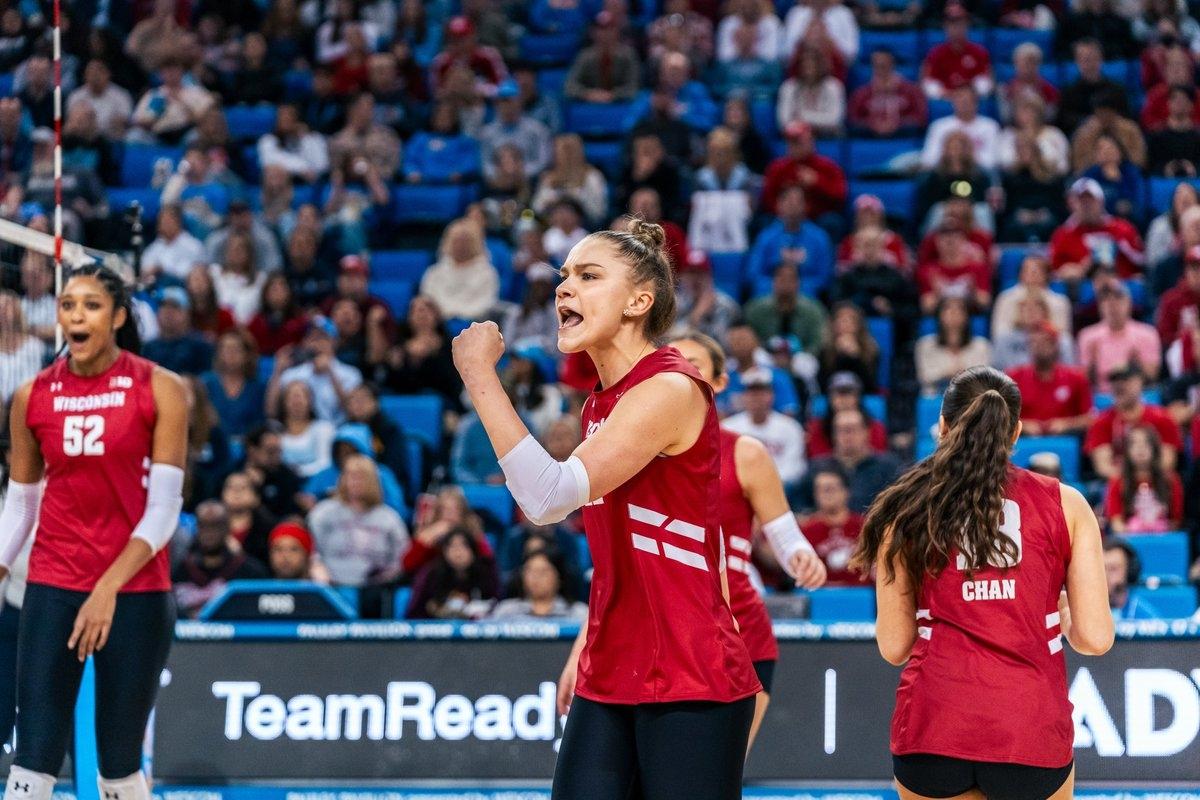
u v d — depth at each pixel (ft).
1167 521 61.77
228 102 106.42
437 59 105.60
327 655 41.47
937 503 27.04
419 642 41.29
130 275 44.06
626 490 23.80
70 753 40.42
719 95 104.12
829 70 100.01
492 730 40.75
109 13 108.27
